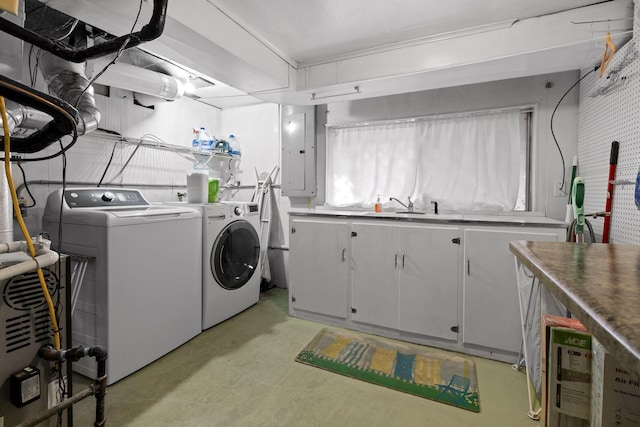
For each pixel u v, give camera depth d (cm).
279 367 193
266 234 354
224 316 260
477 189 265
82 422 145
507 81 252
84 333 177
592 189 205
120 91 267
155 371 188
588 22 178
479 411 155
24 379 100
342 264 253
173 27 166
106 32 186
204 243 240
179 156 324
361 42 229
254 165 373
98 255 171
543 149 243
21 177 202
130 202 224
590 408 88
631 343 32
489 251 203
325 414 152
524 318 171
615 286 52
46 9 160
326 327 254
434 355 210
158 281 198
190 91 317
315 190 327
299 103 302
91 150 246
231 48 194
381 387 174
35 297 106
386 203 301
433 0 178
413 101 285
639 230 146
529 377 165
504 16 193
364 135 313
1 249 97
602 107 192
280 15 196
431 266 221
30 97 87
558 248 87
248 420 148
